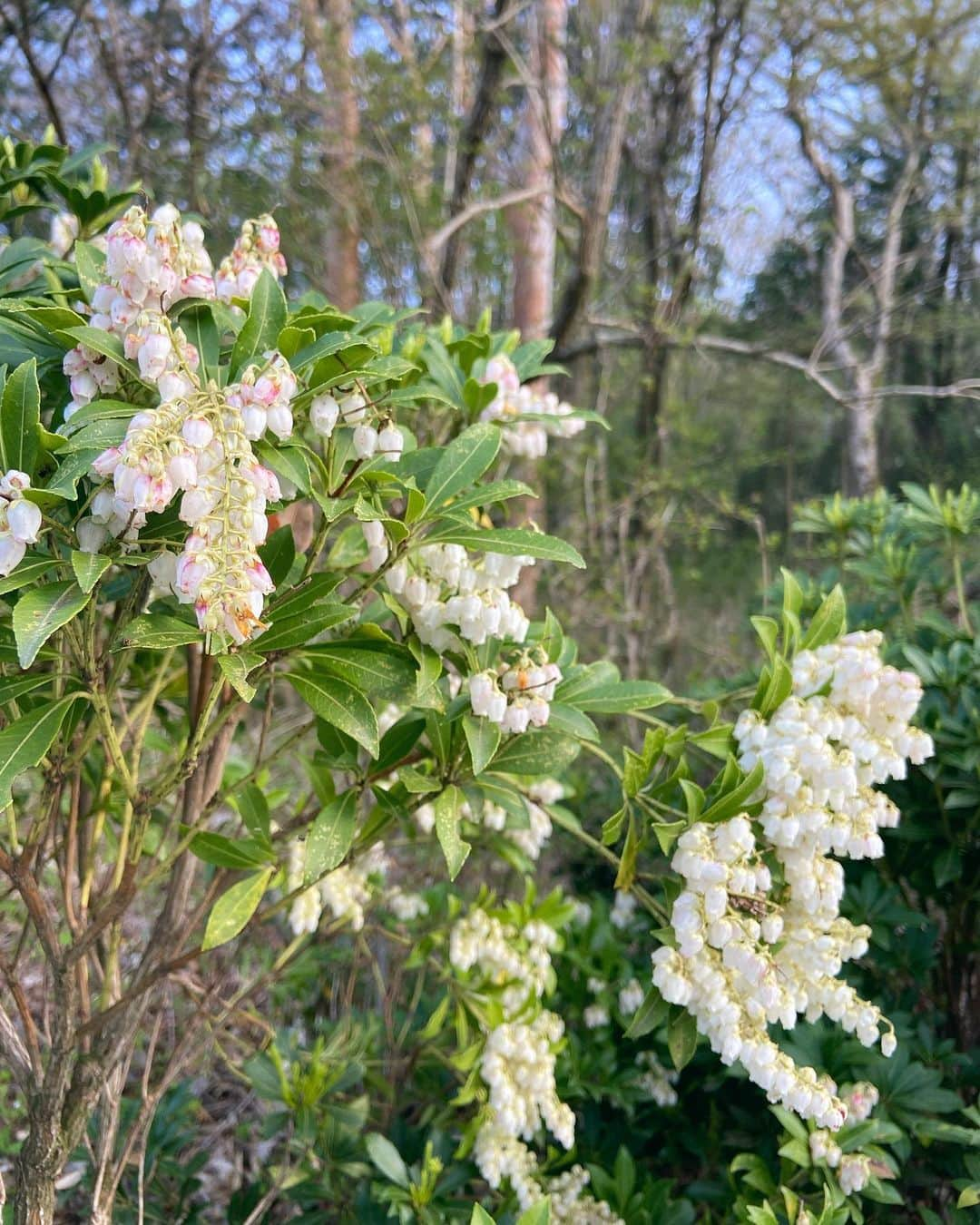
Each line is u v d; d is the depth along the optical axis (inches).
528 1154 26.6
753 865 20.3
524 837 30.0
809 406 119.4
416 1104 32.5
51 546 15.2
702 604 91.4
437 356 22.8
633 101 73.1
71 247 23.3
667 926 20.1
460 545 18.6
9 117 60.0
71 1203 28.0
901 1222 27.1
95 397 16.0
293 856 26.3
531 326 65.1
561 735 20.5
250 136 62.3
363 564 22.3
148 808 17.1
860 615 36.5
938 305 110.7
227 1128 34.3
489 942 27.8
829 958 20.1
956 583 35.0
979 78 95.8
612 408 93.4
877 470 125.5
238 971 35.4
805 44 82.5
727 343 73.2
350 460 18.0
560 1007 34.1
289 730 44.4
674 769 21.4
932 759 31.1
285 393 14.3
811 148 100.3
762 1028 19.5
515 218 63.9
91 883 22.0
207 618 12.9
